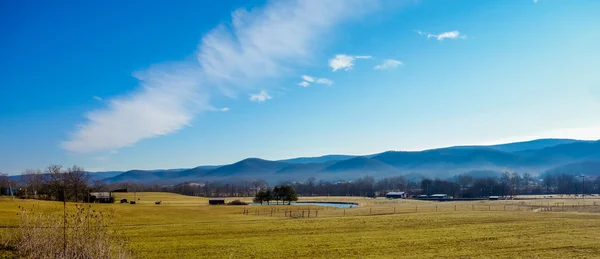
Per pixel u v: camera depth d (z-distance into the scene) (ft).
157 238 143.54
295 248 123.95
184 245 128.47
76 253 80.28
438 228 171.01
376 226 181.68
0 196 372.58
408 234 152.97
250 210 338.95
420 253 114.83
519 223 185.16
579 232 151.74
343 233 158.20
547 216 220.23
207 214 277.03
